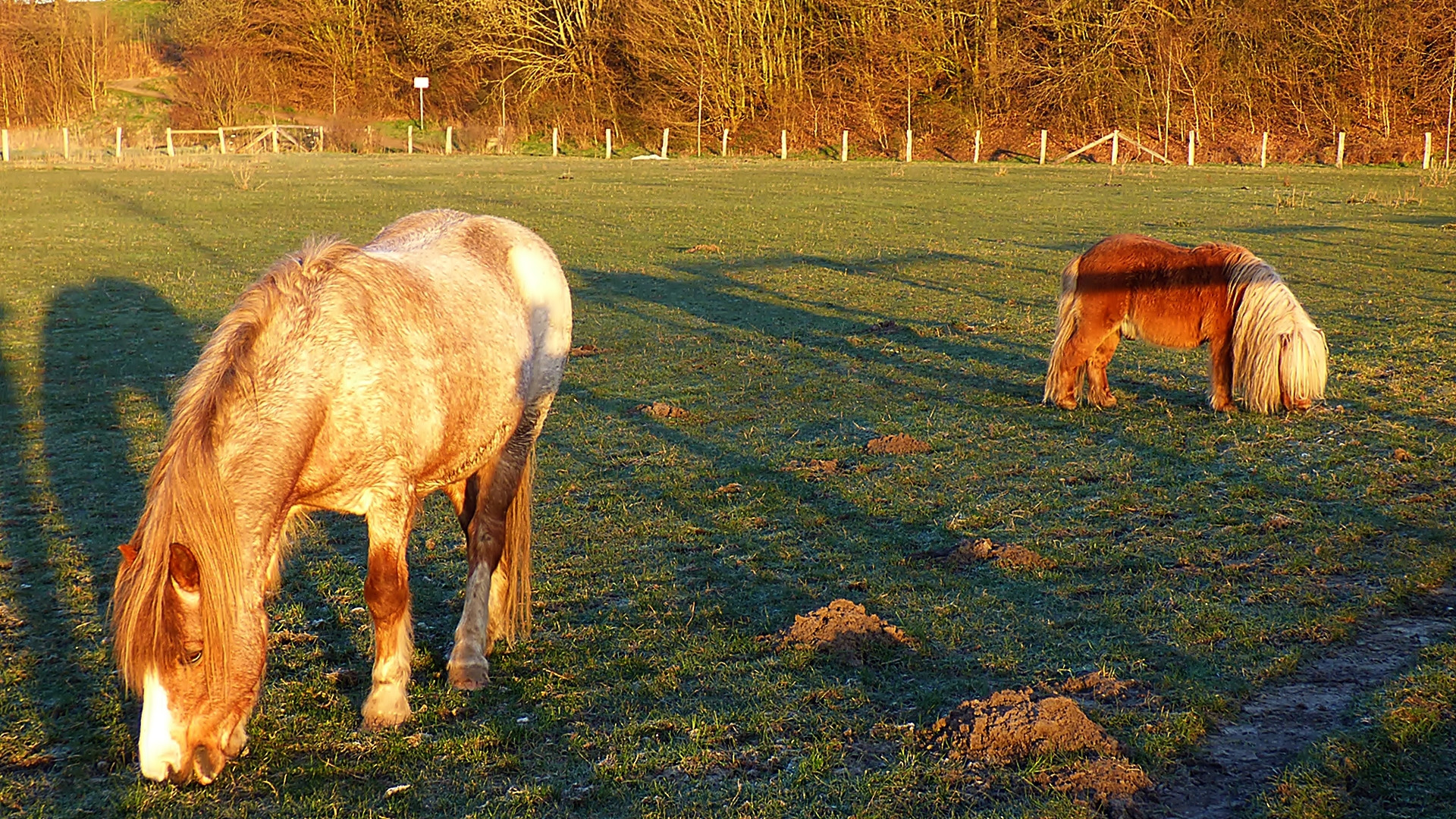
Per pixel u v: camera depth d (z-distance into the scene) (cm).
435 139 4800
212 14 4997
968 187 2741
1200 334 842
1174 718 400
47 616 521
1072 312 864
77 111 5075
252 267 1570
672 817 352
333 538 630
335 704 431
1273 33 3912
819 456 762
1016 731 384
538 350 485
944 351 1088
